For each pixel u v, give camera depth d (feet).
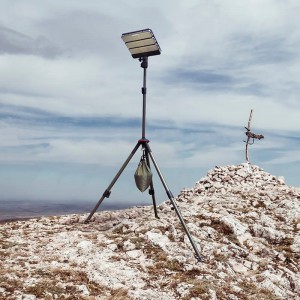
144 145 36.27
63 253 33.14
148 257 32.86
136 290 26.68
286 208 47.52
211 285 27.78
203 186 61.82
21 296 23.29
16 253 32.40
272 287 29.48
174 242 35.55
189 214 43.98
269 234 39.68
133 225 40.52
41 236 39.29
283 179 64.95
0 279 25.48
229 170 68.28
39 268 28.76
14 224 46.50
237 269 32.32
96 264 30.63
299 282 30.86
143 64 35.88
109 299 24.94
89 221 45.88
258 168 69.56
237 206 48.32
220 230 39.55
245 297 27.17
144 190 36.99
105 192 43.47
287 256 35.73
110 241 36.29
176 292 26.89
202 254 33.96
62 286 25.66
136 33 34.60
